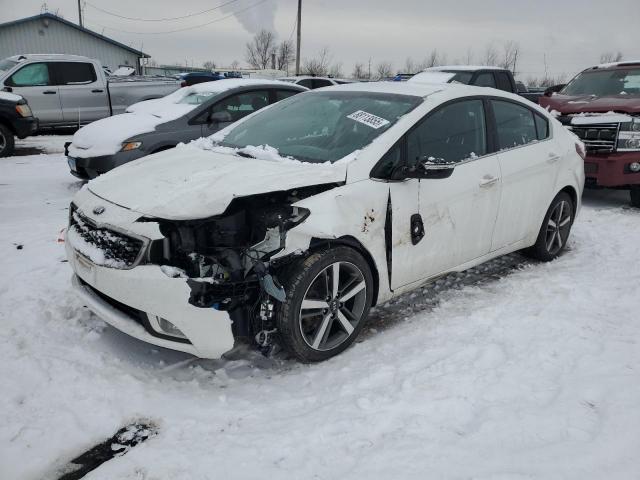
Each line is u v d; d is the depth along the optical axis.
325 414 2.69
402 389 2.87
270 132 4.08
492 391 2.83
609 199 7.94
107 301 3.16
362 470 2.28
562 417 2.59
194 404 2.81
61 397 2.78
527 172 4.42
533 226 4.68
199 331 2.82
